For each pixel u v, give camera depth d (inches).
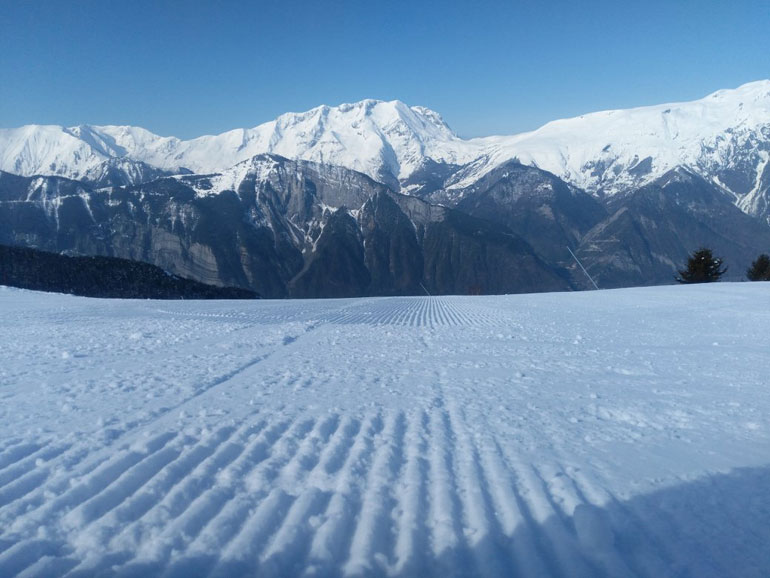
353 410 229.1
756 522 131.3
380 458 171.8
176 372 302.4
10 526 126.0
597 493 147.3
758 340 456.8
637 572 111.0
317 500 141.2
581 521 126.6
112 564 111.5
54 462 163.8
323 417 217.0
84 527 126.0
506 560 114.8
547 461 171.0
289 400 243.6
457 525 129.1
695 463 169.2
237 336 465.1
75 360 339.9
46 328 519.8
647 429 206.1
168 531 124.2
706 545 121.5
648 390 271.6
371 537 123.4
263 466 163.0
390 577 109.1
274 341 436.1
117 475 154.5
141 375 293.1
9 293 1012.5
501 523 130.8
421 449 181.6
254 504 138.7
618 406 239.5
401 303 1055.6
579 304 924.6
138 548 117.8
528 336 490.0
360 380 290.8
